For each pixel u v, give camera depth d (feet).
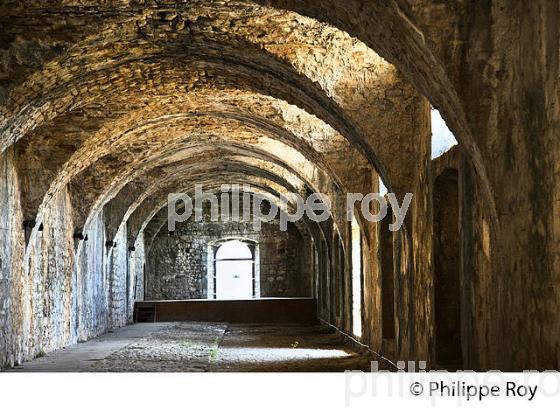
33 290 46.57
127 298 81.25
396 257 40.50
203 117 49.11
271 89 38.52
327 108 37.63
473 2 22.03
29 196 44.70
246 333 71.77
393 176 36.91
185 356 47.37
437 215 32.24
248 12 31.04
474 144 22.47
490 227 23.54
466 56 22.13
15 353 42.24
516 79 21.16
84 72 34.40
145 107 44.55
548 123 18.88
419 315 34.83
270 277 98.12
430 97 24.90
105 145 48.11
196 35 32.76
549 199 18.84
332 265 69.67
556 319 18.45
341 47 34.60
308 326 81.41
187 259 98.22
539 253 19.45
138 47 33.60
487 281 24.77
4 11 30.17
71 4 29.81
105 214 68.85
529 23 20.21
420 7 22.06
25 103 33.42
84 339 59.88
